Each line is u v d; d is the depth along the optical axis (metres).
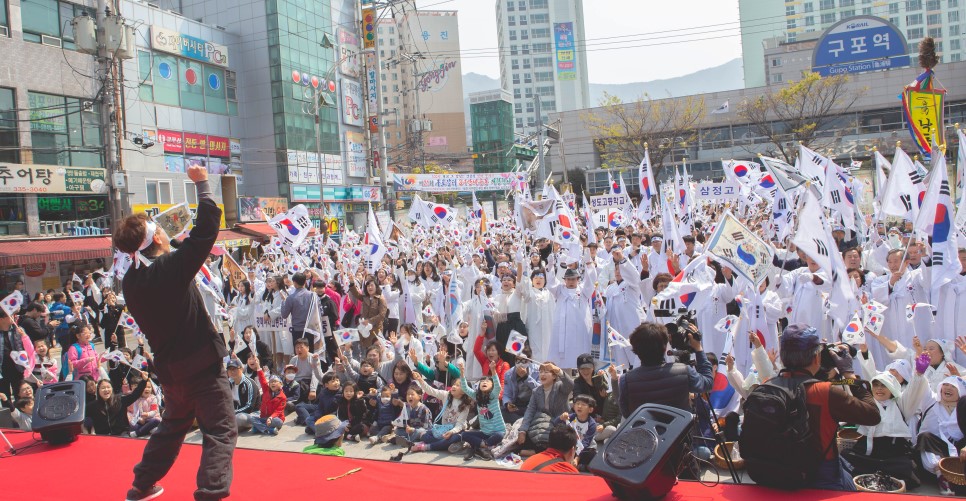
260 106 42.34
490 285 12.09
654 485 3.99
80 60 27.22
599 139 55.75
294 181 42.31
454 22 115.00
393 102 113.94
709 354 7.81
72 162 26.78
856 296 9.41
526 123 148.12
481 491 4.35
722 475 6.84
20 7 25.16
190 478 4.74
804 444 3.97
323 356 12.22
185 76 37.78
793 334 4.18
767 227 14.46
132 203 28.72
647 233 16.11
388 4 31.06
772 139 49.97
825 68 56.88
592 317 10.73
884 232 15.75
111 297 15.35
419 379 9.48
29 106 25.28
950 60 105.56
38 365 10.87
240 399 10.29
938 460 6.47
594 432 7.61
